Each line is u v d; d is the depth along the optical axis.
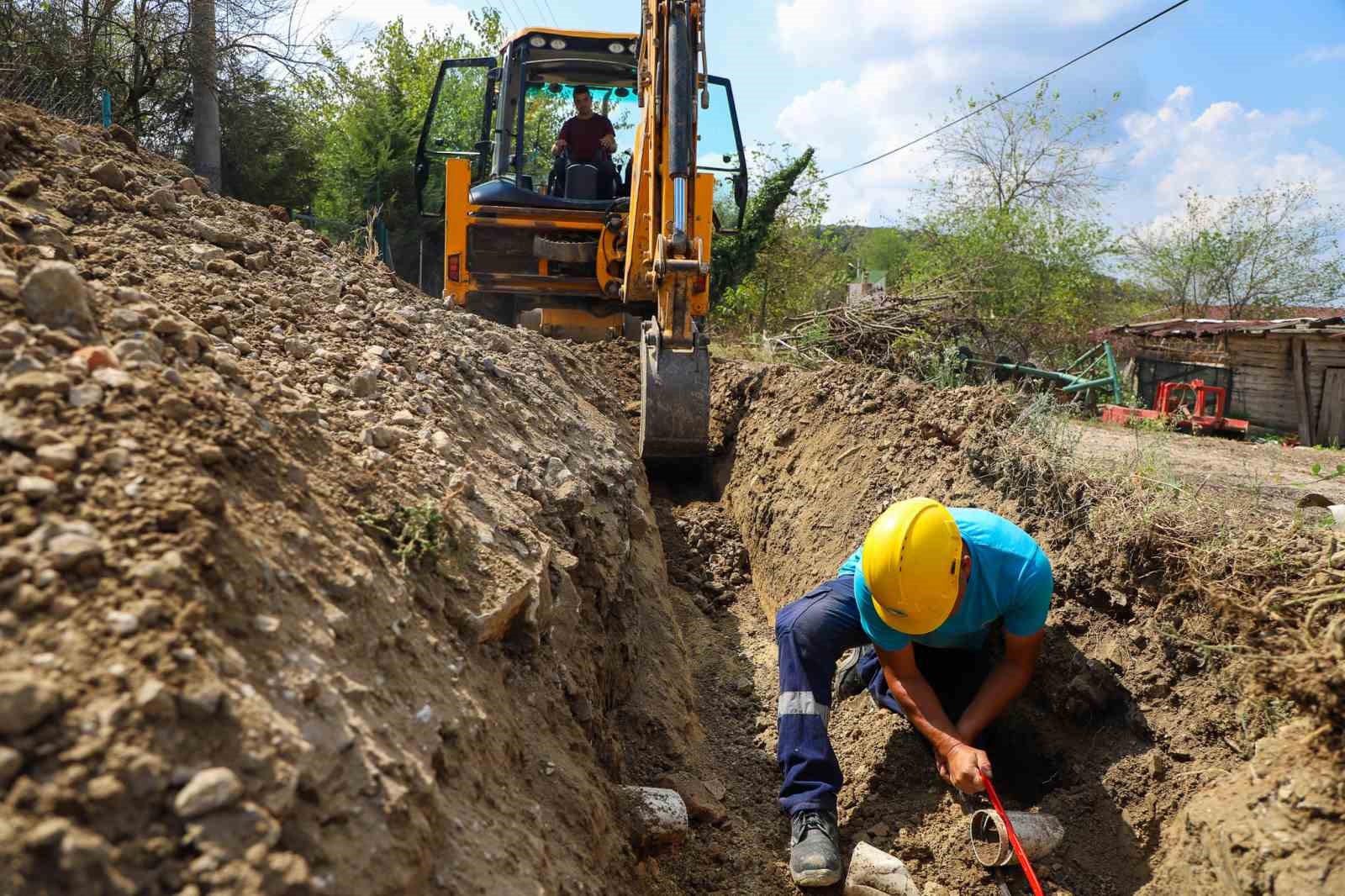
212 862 1.38
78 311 2.23
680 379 5.90
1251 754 2.88
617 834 2.79
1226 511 3.75
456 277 8.44
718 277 20.64
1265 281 25.91
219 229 3.83
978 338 11.12
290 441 2.51
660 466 6.68
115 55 12.62
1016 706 3.55
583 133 8.95
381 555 2.39
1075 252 20.69
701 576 5.77
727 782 3.81
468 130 24.59
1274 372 15.71
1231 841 2.51
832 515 5.01
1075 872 3.06
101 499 1.77
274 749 1.58
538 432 4.37
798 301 21.73
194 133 13.13
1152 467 4.28
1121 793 3.12
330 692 1.82
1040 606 3.18
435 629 2.39
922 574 3.04
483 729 2.27
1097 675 3.33
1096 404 11.09
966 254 20.73
